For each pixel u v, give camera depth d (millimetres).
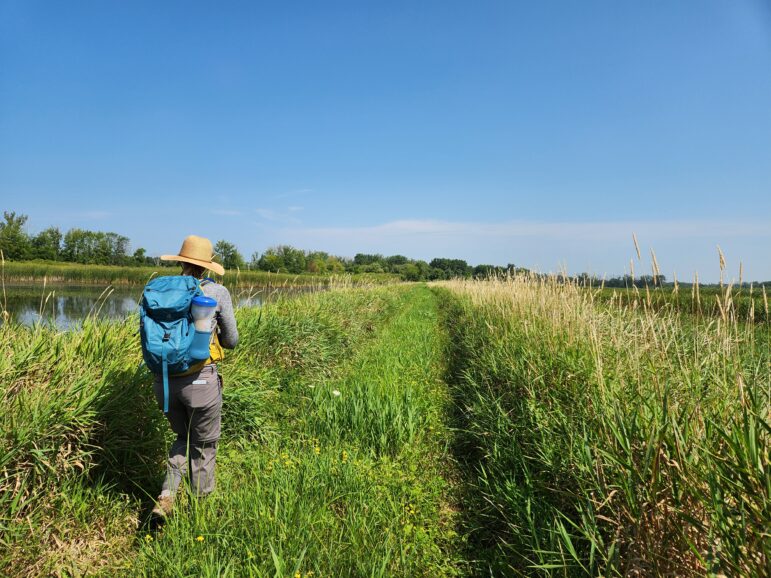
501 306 9883
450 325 14398
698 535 2033
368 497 3307
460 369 7770
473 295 14766
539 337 6164
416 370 7668
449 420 5520
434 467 4270
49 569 2512
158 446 3605
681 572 2033
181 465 3121
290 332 7062
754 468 1910
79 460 3059
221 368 4793
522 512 3119
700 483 2125
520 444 4047
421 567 2744
